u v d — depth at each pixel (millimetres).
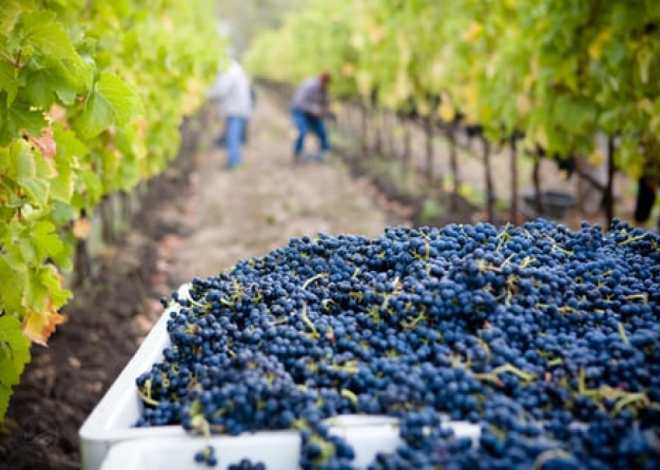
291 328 1787
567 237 2244
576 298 1878
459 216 8141
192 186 11469
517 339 1703
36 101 2408
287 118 25031
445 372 1554
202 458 1458
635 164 4793
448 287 1773
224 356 1757
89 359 4312
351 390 1616
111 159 4094
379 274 2023
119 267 6309
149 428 1560
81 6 3508
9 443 3160
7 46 2316
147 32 5398
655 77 4422
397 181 10656
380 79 11328
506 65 6031
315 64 17953
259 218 8953
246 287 2072
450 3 7816
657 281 2004
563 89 5234
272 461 1471
